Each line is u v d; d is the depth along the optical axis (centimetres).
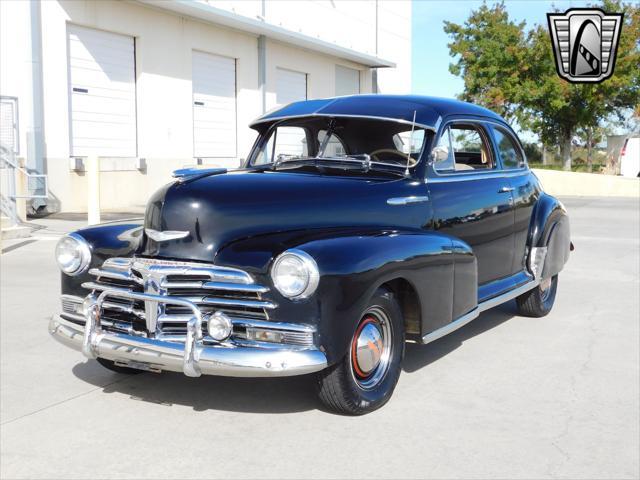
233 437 389
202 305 385
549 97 3177
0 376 488
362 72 2788
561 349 566
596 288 816
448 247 459
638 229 1396
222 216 405
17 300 716
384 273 399
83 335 414
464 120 546
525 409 433
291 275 369
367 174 483
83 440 384
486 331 622
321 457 363
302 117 530
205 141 1952
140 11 1675
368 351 413
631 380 490
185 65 1831
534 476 344
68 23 1514
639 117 3591
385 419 414
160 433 394
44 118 1452
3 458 362
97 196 1074
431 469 350
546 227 633
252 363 364
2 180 1177
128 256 426
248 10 2042
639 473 349
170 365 380
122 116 1667
